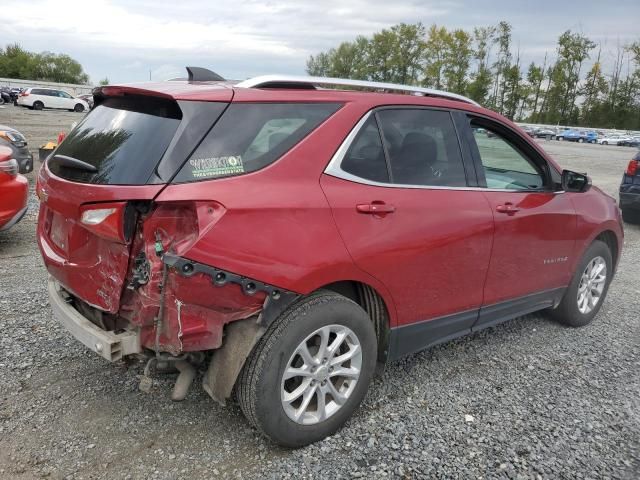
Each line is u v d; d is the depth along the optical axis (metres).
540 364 4.14
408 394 3.59
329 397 3.07
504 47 75.50
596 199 4.82
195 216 2.47
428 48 74.25
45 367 3.65
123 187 2.46
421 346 3.54
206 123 2.62
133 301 2.57
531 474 2.85
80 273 2.78
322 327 2.87
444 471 2.84
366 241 2.97
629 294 6.03
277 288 2.67
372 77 81.88
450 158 3.58
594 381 3.90
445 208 3.38
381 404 3.45
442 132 3.57
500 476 2.82
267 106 2.82
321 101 3.02
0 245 6.42
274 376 2.73
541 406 3.52
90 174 2.63
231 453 2.90
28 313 4.46
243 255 2.55
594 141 59.12
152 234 2.47
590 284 4.91
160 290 2.48
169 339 2.54
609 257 5.02
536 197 4.11
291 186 2.75
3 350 3.83
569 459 2.99
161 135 2.58
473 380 3.83
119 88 2.91
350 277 2.94
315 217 2.78
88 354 3.85
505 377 3.90
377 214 3.03
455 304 3.61
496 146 3.98
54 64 96.19
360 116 3.11
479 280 3.71
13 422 3.05
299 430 2.90
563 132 61.66
